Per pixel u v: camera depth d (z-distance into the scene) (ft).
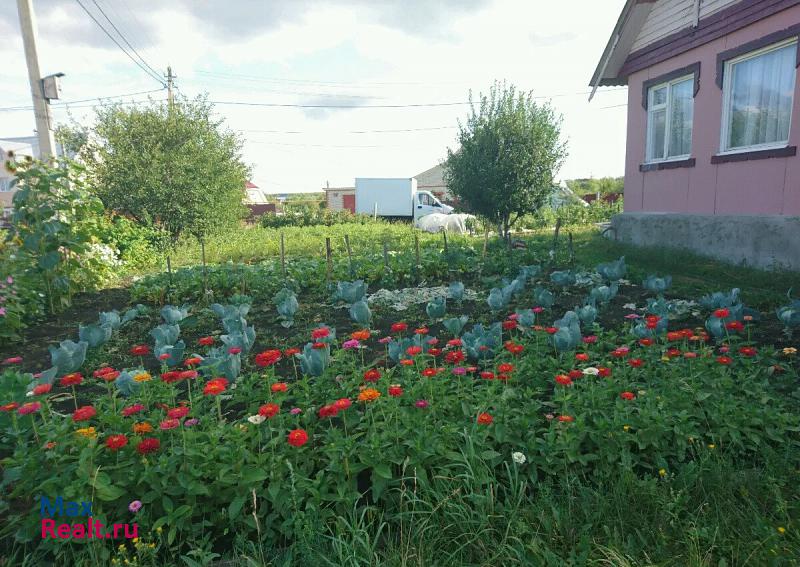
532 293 23.79
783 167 26.27
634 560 7.51
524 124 47.67
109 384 11.27
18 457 8.54
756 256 27.71
